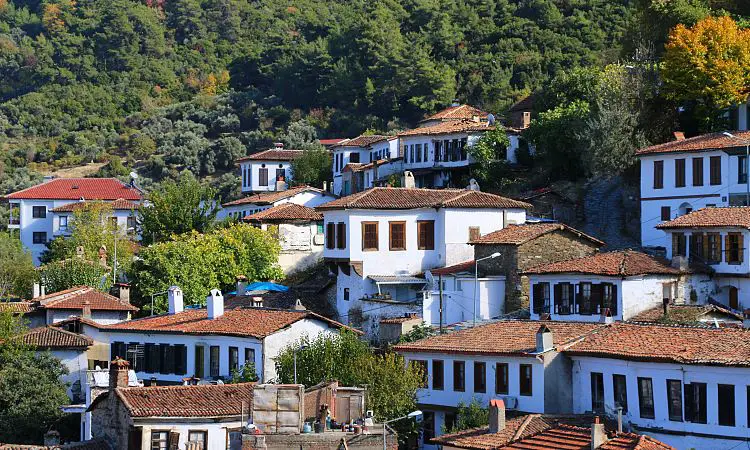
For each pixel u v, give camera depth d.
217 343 106.19
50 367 110.94
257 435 71.62
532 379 84.19
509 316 106.94
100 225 175.88
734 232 100.31
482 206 120.38
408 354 93.88
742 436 74.38
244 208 173.00
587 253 111.25
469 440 77.25
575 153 142.62
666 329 83.12
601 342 83.69
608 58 193.25
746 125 130.00
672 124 136.25
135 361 113.00
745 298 99.50
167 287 136.25
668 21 155.25
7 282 157.62
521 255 108.56
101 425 87.00
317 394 77.69
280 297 125.06
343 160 183.75
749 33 132.38
